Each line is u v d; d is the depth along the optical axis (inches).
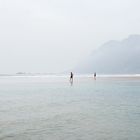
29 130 534.0
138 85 2217.0
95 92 1566.2
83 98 1219.2
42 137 472.4
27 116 714.2
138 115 703.1
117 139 451.2
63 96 1342.3
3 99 1227.2
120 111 781.3
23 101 1127.0
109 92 1547.7
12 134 498.0
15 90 1873.8
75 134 493.7
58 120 647.8
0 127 566.6
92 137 467.8
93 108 863.1
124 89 1769.2
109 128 543.8
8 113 768.9
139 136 471.2
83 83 2807.6
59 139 456.1
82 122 615.8
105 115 713.0
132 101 1055.6
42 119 663.8
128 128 541.6
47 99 1203.2
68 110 824.3
